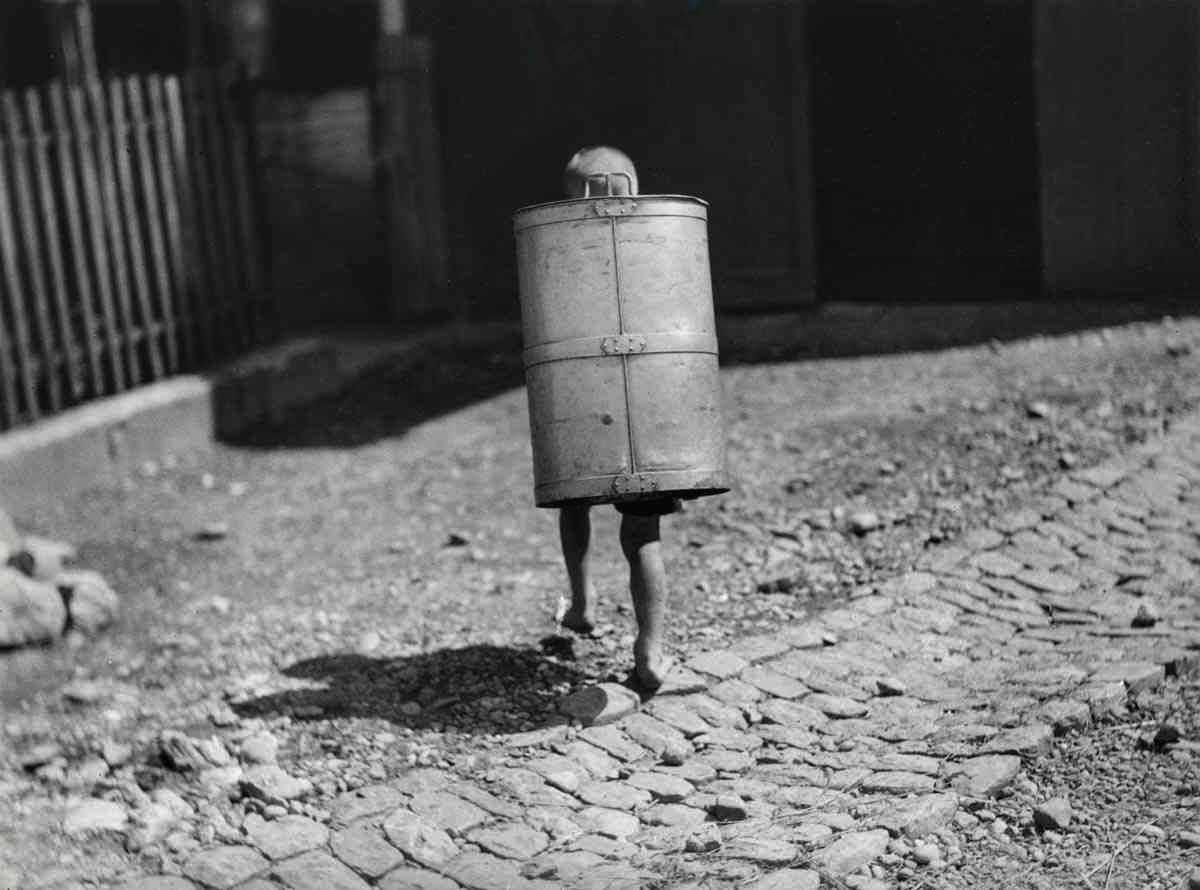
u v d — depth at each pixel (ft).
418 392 31.96
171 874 12.14
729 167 35.55
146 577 21.74
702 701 15.67
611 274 14.92
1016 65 34.65
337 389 32.60
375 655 17.66
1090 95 34.30
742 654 16.84
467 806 13.43
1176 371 27.50
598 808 13.51
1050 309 33.45
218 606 20.02
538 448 15.29
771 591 19.21
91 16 39.45
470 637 18.07
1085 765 13.43
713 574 19.86
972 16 34.73
